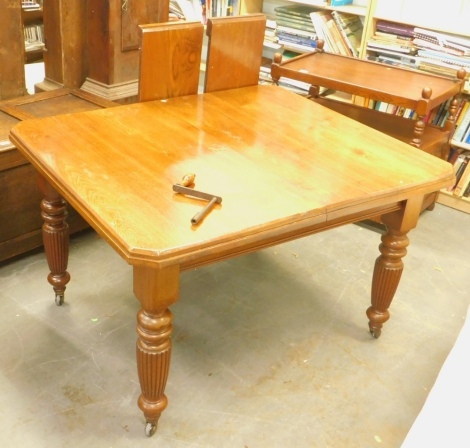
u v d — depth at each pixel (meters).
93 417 1.73
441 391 1.29
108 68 2.69
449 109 2.76
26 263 2.36
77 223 2.47
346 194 1.56
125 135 1.75
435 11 2.87
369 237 2.76
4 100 2.52
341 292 2.37
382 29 2.97
